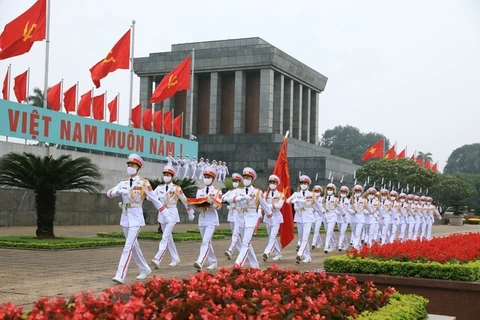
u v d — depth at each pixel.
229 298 7.89
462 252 13.86
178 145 51.69
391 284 12.23
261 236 34.25
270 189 19.78
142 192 14.68
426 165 90.25
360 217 26.94
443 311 11.69
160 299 7.52
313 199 20.64
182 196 17.62
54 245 21.02
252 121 73.00
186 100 74.94
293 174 67.38
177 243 26.61
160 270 16.91
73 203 35.91
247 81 73.62
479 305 11.45
